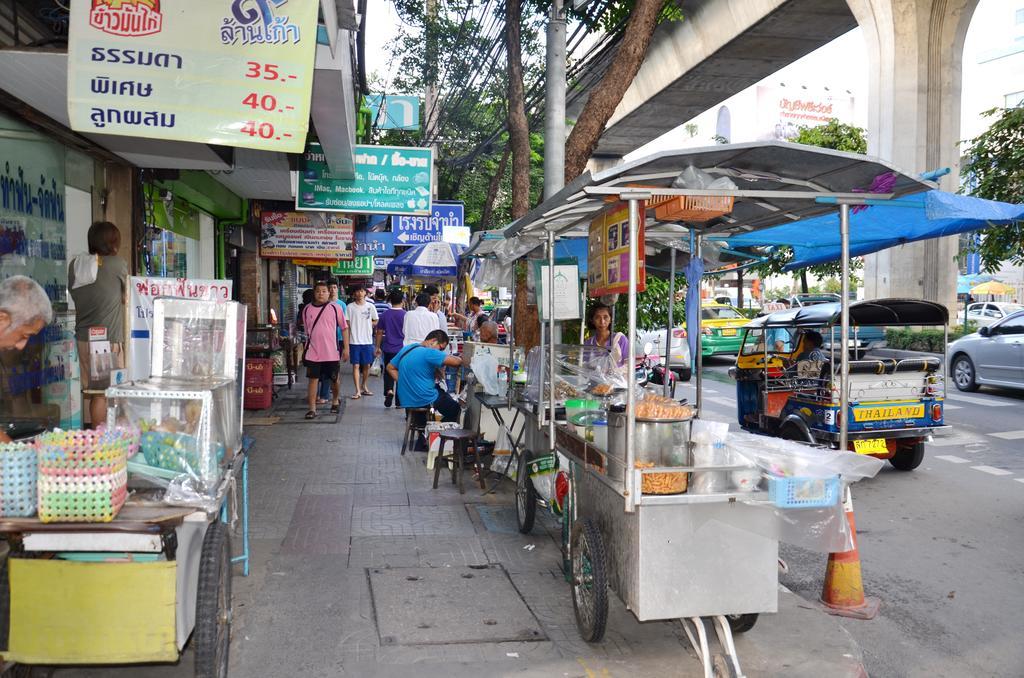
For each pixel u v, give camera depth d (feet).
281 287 71.36
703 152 12.85
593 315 25.07
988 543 21.77
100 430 10.87
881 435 27.66
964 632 16.14
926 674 14.35
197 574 11.64
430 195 35.55
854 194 14.66
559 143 27.91
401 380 30.63
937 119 67.77
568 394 19.20
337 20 18.56
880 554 20.89
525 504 20.90
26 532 10.16
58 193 21.94
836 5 66.13
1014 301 152.46
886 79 67.87
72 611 10.39
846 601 17.26
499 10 36.17
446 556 19.25
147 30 14.02
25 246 19.83
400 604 16.24
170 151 23.89
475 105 66.80
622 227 14.30
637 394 15.93
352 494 24.85
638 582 12.86
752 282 156.87
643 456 13.29
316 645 14.34
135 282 17.38
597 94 26.09
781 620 16.19
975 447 34.53
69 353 22.43
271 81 14.26
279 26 14.28
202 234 39.60
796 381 30.66
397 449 31.86
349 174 34.27
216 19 14.16
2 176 18.63
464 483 26.40
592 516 15.26
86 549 10.28
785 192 14.20
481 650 14.29
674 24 81.61
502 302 83.25
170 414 11.85
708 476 13.15
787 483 12.87
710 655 13.25
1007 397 49.55
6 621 10.42
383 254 72.84
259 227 49.65
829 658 14.43
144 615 10.44
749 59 79.10
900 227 27.02
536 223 17.89
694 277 19.67
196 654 10.60
